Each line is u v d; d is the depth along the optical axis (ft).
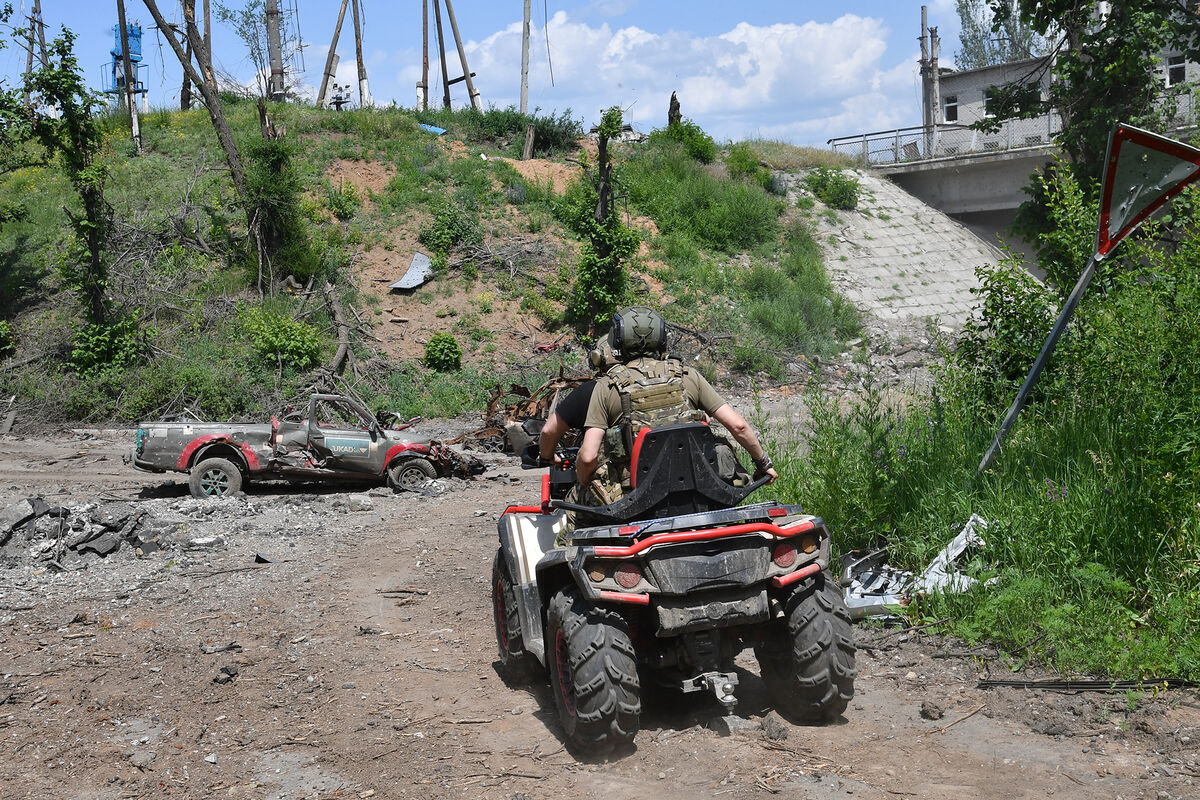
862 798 12.10
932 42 163.63
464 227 97.60
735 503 14.37
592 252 88.33
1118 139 21.77
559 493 16.44
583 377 51.75
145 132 113.50
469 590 25.72
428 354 81.05
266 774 14.12
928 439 24.80
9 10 71.10
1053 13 59.11
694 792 12.56
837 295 101.55
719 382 82.69
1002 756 13.28
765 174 123.13
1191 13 56.34
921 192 133.90
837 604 14.55
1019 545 19.51
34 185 102.12
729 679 14.32
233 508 38.06
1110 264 27.43
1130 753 13.07
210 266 86.63
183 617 23.34
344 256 91.97
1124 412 22.65
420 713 16.51
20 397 71.26
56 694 17.97
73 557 29.71
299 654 20.22
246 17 156.04
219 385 70.69
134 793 13.61
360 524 35.94
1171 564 17.65
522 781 13.37
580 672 13.48
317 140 112.37
